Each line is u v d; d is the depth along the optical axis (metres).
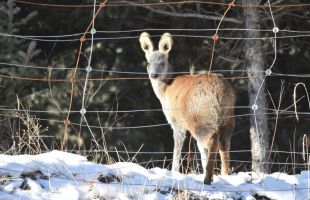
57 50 27.27
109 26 26.39
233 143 27.73
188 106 14.15
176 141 15.88
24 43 23.92
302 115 25.81
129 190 11.35
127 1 22.53
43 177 11.70
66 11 26.08
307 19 23.45
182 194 11.28
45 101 22.59
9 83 21.38
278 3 21.27
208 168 12.29
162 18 25.91
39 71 22.92
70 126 24.91
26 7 26.08
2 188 11.12
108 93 26.62
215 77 14.03
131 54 27.61
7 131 17.91
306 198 11.58
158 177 12.03
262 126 19.38
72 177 11.70
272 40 22.69
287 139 25.73
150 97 27.81
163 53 17.36
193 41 25.92
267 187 11.92
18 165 11.77
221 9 22.36
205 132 13.66
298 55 26.30
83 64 27.19
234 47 22.86
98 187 11.30
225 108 13.74
